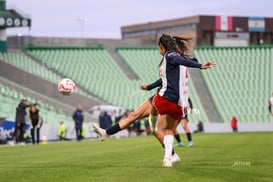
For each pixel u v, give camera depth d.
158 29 99.12
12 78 54.81
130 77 65.75
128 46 73.00
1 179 11.01
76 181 10.39
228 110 64.38
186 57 12.41
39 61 63.28
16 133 34.41
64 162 15.59
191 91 66.38
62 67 63.97
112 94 62.00
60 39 69.75
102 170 12.38
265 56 72.44
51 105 51.75
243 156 17.12
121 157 17.53
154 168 12.58
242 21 90.12
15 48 65.38
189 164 13.82
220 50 73.56
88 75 64.25
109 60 68.00
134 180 10.34
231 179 10.43
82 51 68.12
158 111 12.38
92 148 24.94
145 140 34.56
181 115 12.47
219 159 15.81
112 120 49.44
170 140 12.95
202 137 38.31
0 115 43.88
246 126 59.81
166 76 12.12
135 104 61.50
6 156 19.64
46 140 40.25
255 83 68.38
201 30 88.25
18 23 57.38
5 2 57.19
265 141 29.86
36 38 68.19
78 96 57.19
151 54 70.56
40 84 55.62
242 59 72.12
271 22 92.44
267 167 12.83
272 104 34.03
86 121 51.88
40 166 14.09
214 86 67.62
